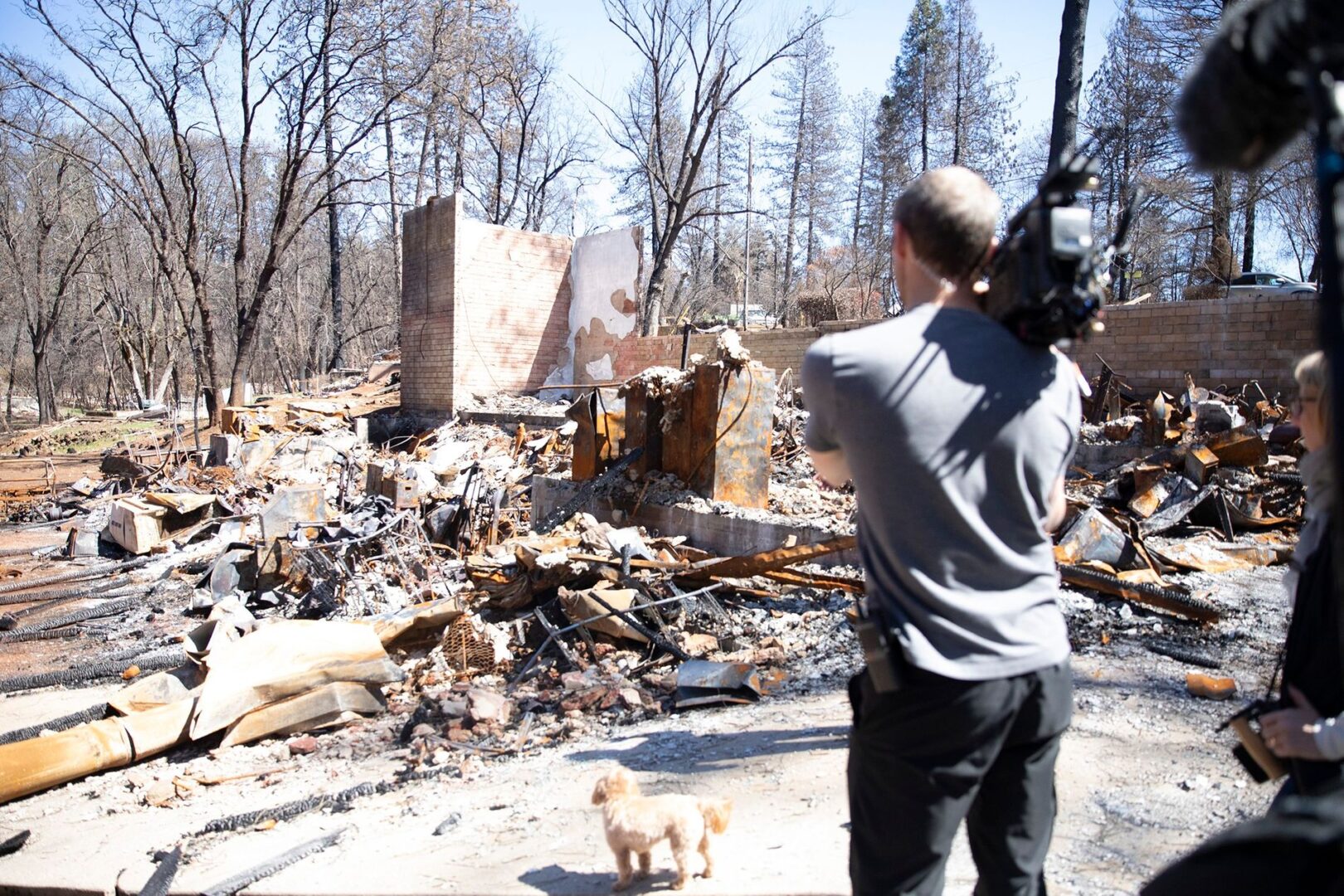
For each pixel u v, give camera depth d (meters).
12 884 4.93
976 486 1.94
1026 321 1.98
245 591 11.70
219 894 4.23
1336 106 1.15
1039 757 2.04
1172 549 8.17
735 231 52.94
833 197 52.03
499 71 35.69
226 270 56.41
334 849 4.64
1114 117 29.97
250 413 22.72
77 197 48.22
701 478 10.62
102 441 34.28
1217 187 25.73
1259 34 1.21
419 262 24.30
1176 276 35.50
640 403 11.38
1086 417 13.90
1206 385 14.19
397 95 26.70
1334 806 1.25
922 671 1.92
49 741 6.51
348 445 21.69
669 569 8.65
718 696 6.34
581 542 9.55
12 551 16.56
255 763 6.54
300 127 26.78
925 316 2.04
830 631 7.51
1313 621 2.08
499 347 23.95
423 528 12.09
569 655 7.62
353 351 64.75
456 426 22.06
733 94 27.44
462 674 7.93
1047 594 2.03
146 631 11.09
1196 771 4.11
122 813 5.87
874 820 2.03
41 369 49.16
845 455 2.06
